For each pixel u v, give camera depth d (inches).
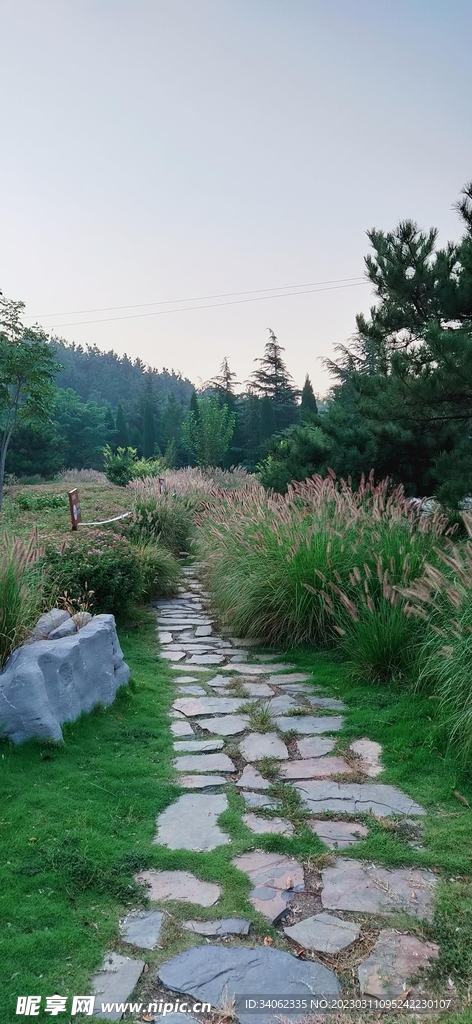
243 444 1571.1
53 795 124.2
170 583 357.1
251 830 116.9
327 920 91.7
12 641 156.5
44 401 709.3
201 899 96.5
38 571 204.1
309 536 252.1
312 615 237.6
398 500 277.6
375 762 145.7
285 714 175.8
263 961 83.6
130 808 122.3
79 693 162.9
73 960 83.1
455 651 155.6
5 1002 75.2
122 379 4325.8
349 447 387.9
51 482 1155.9
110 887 98.8
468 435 324.8
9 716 141.5
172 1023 73.7
